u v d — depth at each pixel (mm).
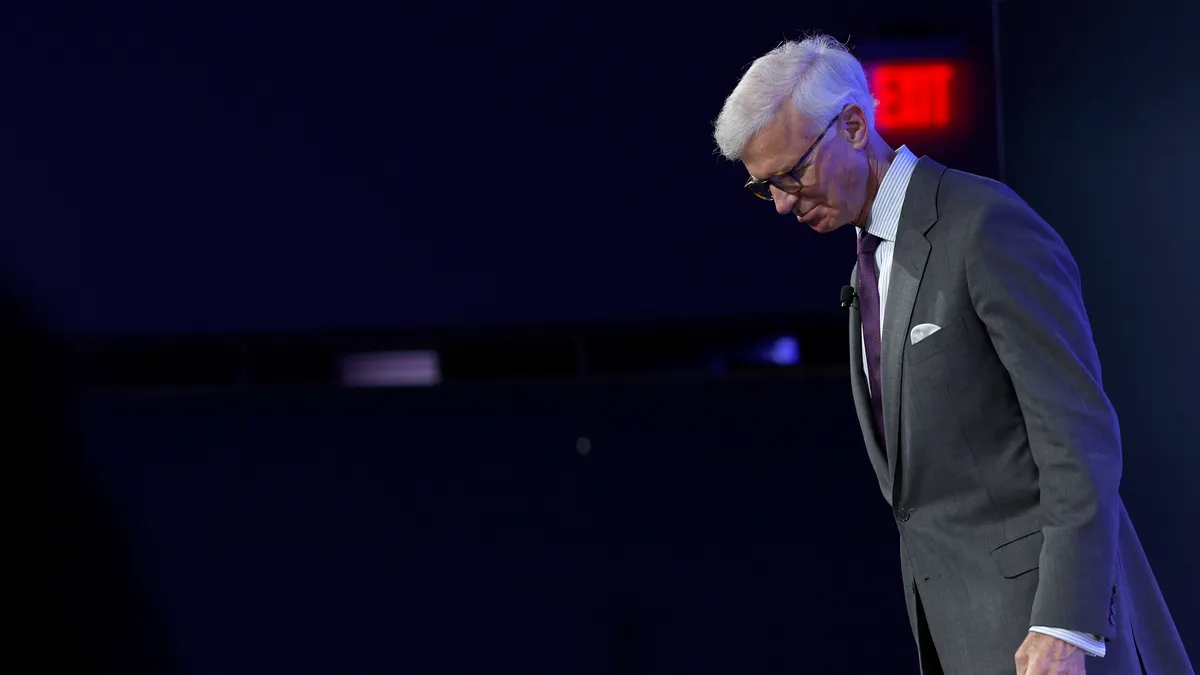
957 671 5449
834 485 10648
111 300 10922
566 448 10852
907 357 5375
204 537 10836
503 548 10797
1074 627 4750
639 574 10727
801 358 10664
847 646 10500
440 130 10867
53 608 10758
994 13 10320
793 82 5543
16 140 10922
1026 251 5070
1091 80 10070
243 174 10906
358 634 10773
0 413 10773
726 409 10773
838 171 5574
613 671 10625
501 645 10719
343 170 10883
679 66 10727
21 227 10922
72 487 10812
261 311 10914
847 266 10594
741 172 10672
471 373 10859
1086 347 5000
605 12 10773
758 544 10672
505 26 10836
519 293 10852
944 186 5449
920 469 5473
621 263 10781
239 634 10781
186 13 10875
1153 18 9898
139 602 10789
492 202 10844
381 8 10883
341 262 10883
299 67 10891
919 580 5609
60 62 10914
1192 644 9773
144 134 10914
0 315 10805
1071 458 4840
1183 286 9836
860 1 10492
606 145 10781
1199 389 9781
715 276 10711
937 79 10359
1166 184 9883
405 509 10836
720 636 10602
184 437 10883
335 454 10875
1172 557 9820
